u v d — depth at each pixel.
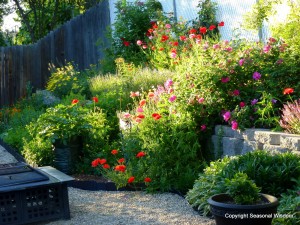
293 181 5.22
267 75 7.03
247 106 6.74
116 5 13.31
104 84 10.30
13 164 6.39
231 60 7.22
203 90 7.21
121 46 12.66
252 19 9.09
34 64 15.78
